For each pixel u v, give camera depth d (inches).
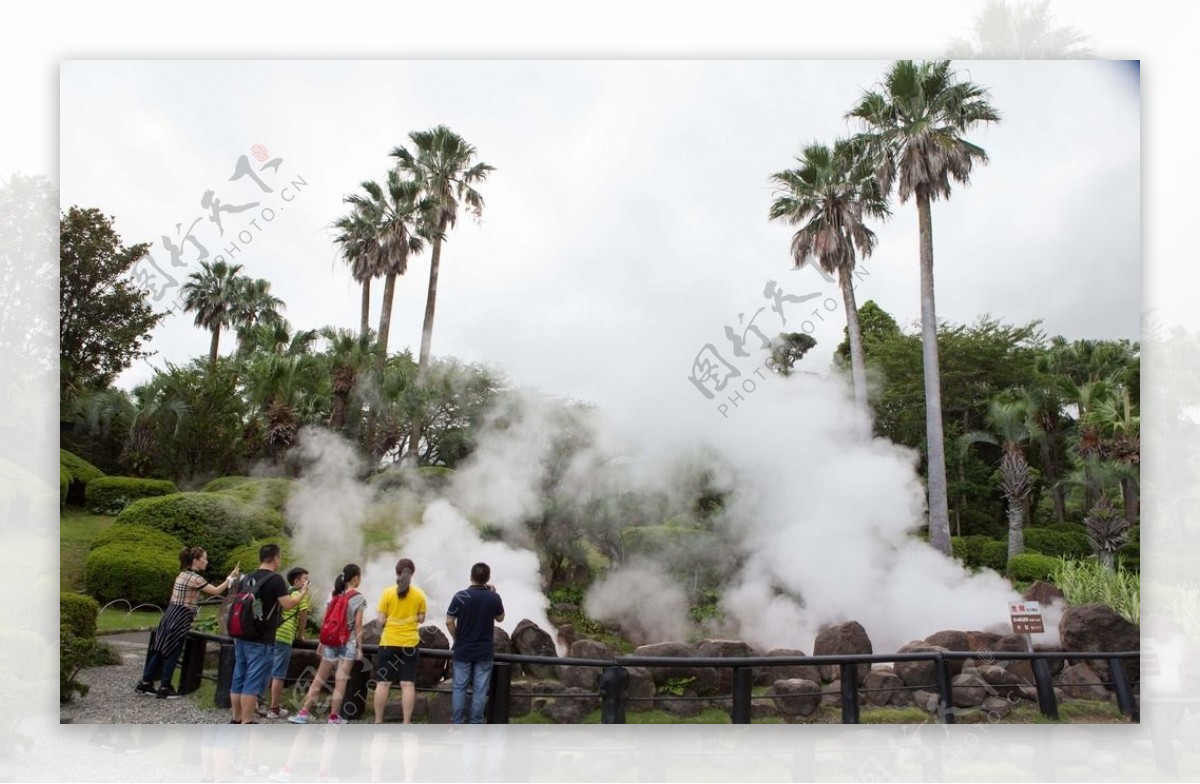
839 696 308.7
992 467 805.9
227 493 499.5
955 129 536.1
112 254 525.0
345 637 259.1
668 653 299.9
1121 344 687.1
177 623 299.1
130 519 453.1
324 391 587.2
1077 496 800.3
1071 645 325.7
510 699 279.4
